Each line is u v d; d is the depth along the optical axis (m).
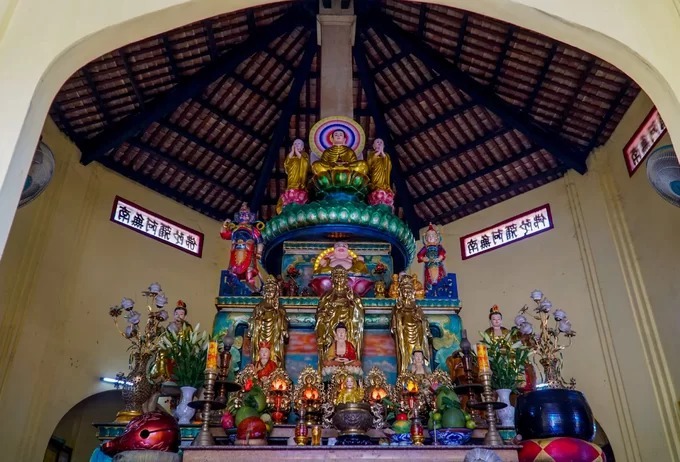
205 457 3.90
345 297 5.73
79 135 11.28
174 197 13.12
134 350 6.19
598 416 10.34
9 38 4.46
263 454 3.92
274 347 5.59
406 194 13.71
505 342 5.76
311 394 4.89
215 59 11.03
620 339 10.39
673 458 9.04
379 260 6.77
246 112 12.34
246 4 5.04
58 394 10.05
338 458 3.92
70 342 10.45
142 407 5.30
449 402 4.80
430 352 5.80
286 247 6.80
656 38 4.48
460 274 13.19
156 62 10.42
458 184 13.38
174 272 12.45
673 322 9.46
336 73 10.76
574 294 11.38
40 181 5.52
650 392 9.66
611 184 11.30
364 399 5.05
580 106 10.95
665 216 9.76
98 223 11.59
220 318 6.00
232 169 13.12
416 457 3.95
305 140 13.20
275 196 13.87
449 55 11.37
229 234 6.40
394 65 12.04
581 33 4.68
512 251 12.66
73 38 4.50
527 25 4.91
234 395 5.11
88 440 11.30
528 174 12.78
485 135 12.41
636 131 10.57
